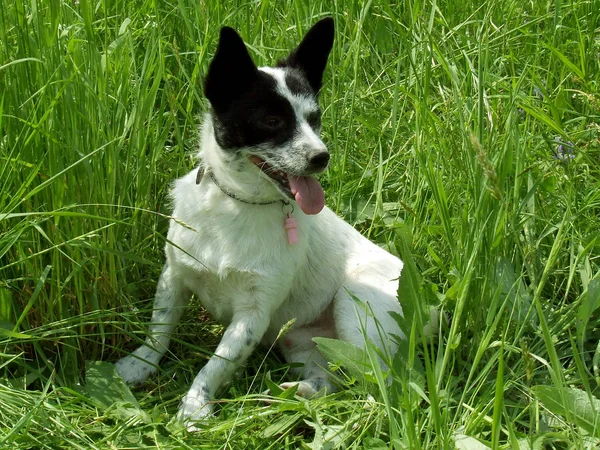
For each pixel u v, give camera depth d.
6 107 1.76
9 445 1.59
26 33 1.75
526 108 1.93
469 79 2.06
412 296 1.70
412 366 1.63
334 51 2.18
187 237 1.83
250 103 1.78
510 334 1.80
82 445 1.63
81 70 1.80
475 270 1.78
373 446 1.63
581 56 2.15
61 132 1.77
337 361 1.71
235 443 1.66
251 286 1.81
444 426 1.58
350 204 2.07
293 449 1.68
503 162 1.79
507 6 2.33
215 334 1.92
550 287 1.92
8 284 1.76
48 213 1.66
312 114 1.80
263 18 2.21
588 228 1.93
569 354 1.81
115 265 1.84
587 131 2.05
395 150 2.13
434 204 1.97
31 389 1.76
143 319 1.90
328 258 1.90
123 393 1.73
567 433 1.66
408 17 2.31
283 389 1.74
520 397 1.74
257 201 1.80
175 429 1.67
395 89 2.02
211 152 1.81
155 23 2.00
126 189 1.87
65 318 1.79
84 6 1.79
